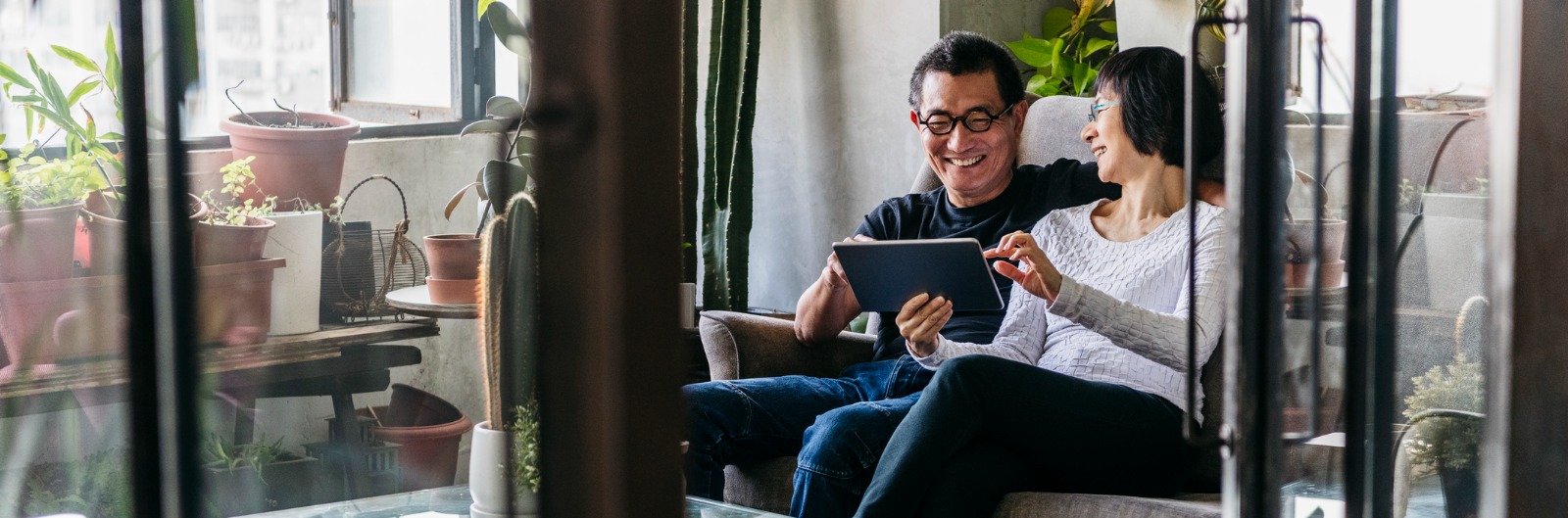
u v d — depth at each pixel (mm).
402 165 2549
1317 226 1174
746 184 3064
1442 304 1224
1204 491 1873
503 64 2584
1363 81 1167
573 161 604
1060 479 1775
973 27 3000
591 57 591
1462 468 1244
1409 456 1228
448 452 2109
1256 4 1152
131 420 842
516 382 691
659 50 598
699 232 3254
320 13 2293
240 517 1386
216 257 1336
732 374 2195
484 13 2047
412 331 2193
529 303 675
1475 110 1213
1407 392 1216
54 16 1200
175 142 832
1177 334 1807
